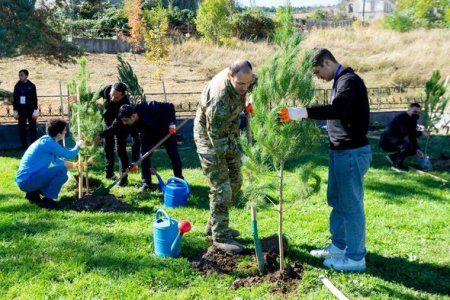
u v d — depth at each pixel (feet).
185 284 12.85
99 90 20.54
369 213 19.06
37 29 38.73
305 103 12.24
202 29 89.25
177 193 19.21
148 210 18.99
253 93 12.34
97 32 94.79
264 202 12.89
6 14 35.42
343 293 12.41
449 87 36.09
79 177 20.18
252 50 81.35
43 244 15.06
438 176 25.94
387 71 72.08
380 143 28.86
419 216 18.67
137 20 75.66
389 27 109.50
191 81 64.44
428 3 113.60
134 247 15.07
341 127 13.11
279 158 12.63
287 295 12.26
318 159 30.12
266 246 14.67
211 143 14.25
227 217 14.70
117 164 28.09
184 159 30.09
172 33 91.15
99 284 12.66
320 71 13.10
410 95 60.29
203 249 15.02
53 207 19.02
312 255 14.55
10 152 32.73
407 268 13.98
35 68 64.44
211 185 14.57
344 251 14.28
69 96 21.83
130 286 12.53
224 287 12.65
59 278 12.94
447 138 38.45
